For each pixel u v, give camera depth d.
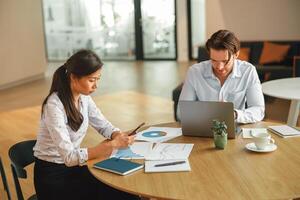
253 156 2.03
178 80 8.24
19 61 8.63
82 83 2.05
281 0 7.29
